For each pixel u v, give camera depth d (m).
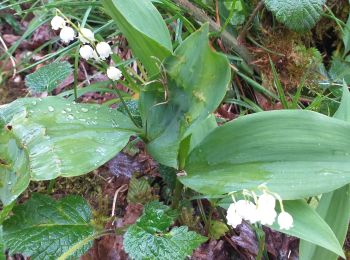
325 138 0.20
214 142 0.22
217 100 0.19
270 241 0.27
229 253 0.27
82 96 0.35
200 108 0.20
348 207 0.21
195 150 0.22
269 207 0.17
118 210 0.28
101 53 0.21
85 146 0.21
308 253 0.22
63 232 0.22
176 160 0.21
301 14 0.29
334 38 0.36
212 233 0.27
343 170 0.20
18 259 0.27
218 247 0.27
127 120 0.23
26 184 0.20
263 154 0.21
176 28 0.33
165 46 0.20
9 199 0.20
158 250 0.21
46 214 0.22
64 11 0.35
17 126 0.22
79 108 0.23
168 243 0.21
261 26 0.34
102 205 0.28
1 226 0.21
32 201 0.23
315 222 0.20
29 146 0.21
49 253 0.21
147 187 0.28
